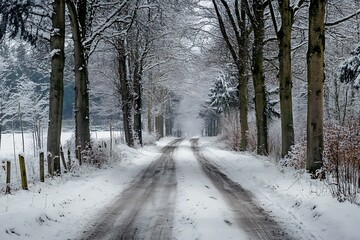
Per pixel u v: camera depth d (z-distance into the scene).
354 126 12.04
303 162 14.09
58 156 14.03
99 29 18.33
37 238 6.82
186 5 24.06
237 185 13.02
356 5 21.33
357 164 9.73
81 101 17.91
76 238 7.01
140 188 12.70
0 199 9.16
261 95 23.20
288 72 16.69
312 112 12.30
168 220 8.09
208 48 30.34
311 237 6.82
